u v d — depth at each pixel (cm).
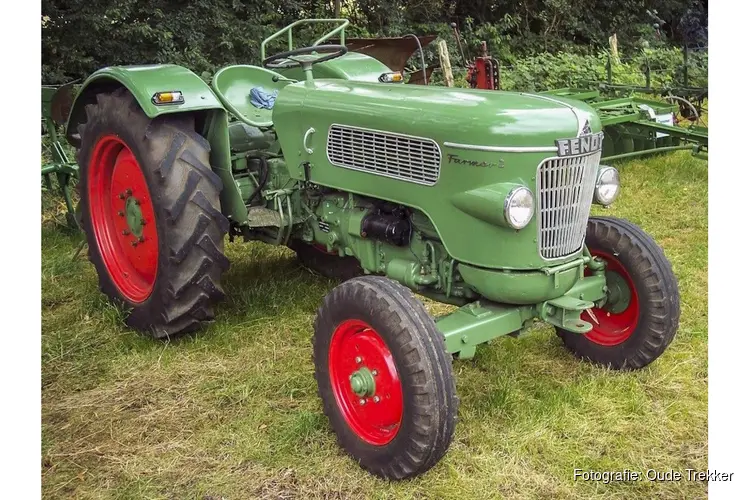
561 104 255
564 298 278
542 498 245
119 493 250
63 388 320
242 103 377
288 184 355
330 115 301
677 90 767
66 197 511
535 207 248
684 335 355
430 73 799
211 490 250
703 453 266
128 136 337
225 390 313
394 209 295
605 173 277
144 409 302
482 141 245
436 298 300
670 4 1603
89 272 449
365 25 1119
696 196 580
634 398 297
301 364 338
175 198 323
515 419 286
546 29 1375
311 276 441
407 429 238
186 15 857
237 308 397
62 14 773
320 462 266
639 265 305
